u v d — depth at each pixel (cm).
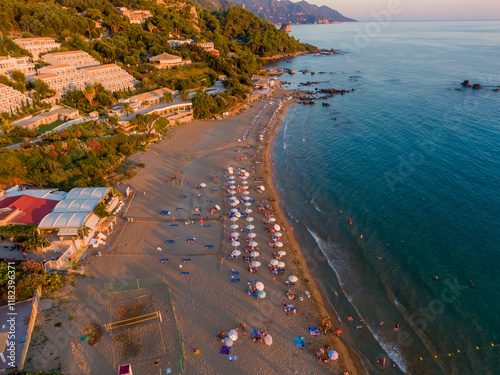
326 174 8181
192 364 3462
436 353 3772
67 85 10425
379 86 16975
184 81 13538
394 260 5222
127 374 3203
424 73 19375
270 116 12606
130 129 9531
